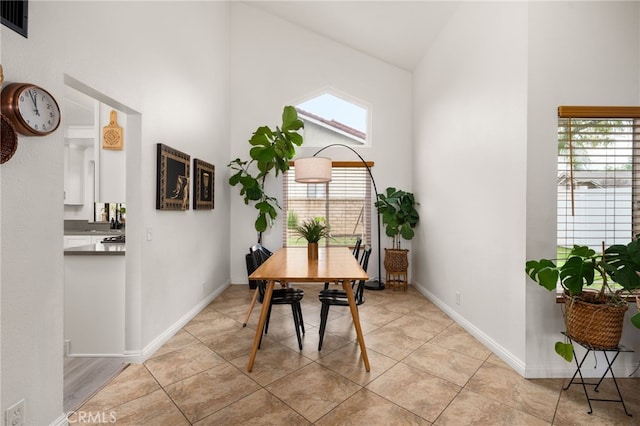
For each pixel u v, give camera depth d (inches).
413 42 156.9
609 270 66.0
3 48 50.2
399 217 169.2
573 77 81.4
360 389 76.0
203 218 139.3
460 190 120.0
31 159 55.2
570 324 73.5
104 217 181.3
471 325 111.0
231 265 183.9
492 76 97.3
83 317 93.0
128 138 91.0
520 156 83.8
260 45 184.5
